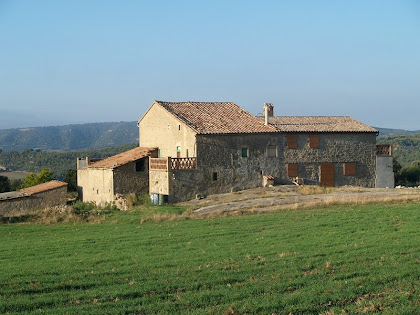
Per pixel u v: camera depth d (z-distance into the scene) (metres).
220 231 25.42
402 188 43.31
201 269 17.83
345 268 17.12
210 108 45.47
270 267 17.67
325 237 22.70
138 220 30.89
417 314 13.27
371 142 45.88
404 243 20.66
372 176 45.94
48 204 46.88
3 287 16.56
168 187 38.16
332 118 48.62
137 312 13.90
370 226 25.05
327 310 13.75
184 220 29.84
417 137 121.38
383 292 14.88
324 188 40.94
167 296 15.12
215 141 40.19
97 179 43.62
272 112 48.09
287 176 43.31
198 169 39.44
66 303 14.83
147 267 18.45
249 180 41.72
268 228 25.72
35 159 120.81
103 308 14.20
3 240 26.52
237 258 19.33
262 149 42.31
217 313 13.55
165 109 43.38
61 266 19.31
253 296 14.83
